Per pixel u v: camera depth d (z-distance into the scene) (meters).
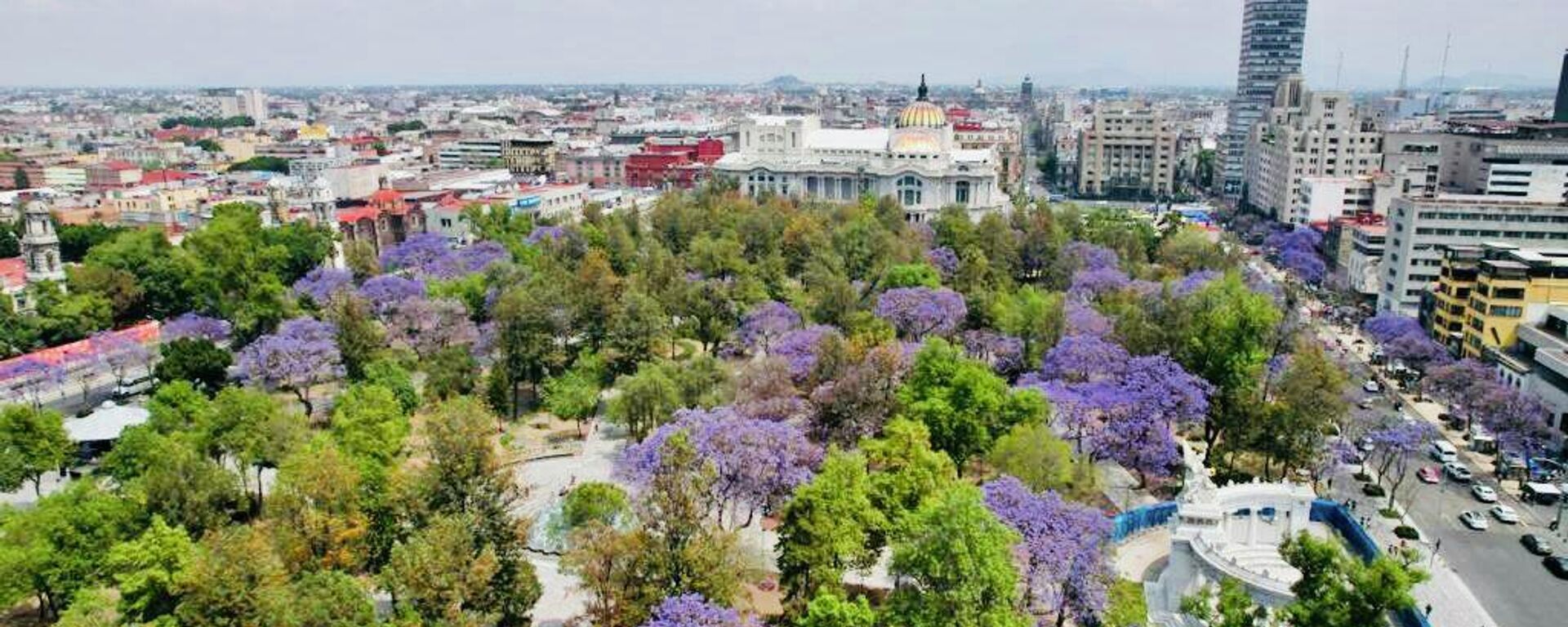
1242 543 110.62
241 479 130.38
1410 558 85.12
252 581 87.19
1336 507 123.88
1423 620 99.44
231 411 127.50
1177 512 111.88
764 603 106.88
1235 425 141.25
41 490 134.88
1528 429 144.00
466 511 98.56
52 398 174.50
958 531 81.38
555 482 140.12
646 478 111.44
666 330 187.75
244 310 196.50
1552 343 166.00
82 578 99.75
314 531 99.06
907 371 148.38
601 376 175.88
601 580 93.00
